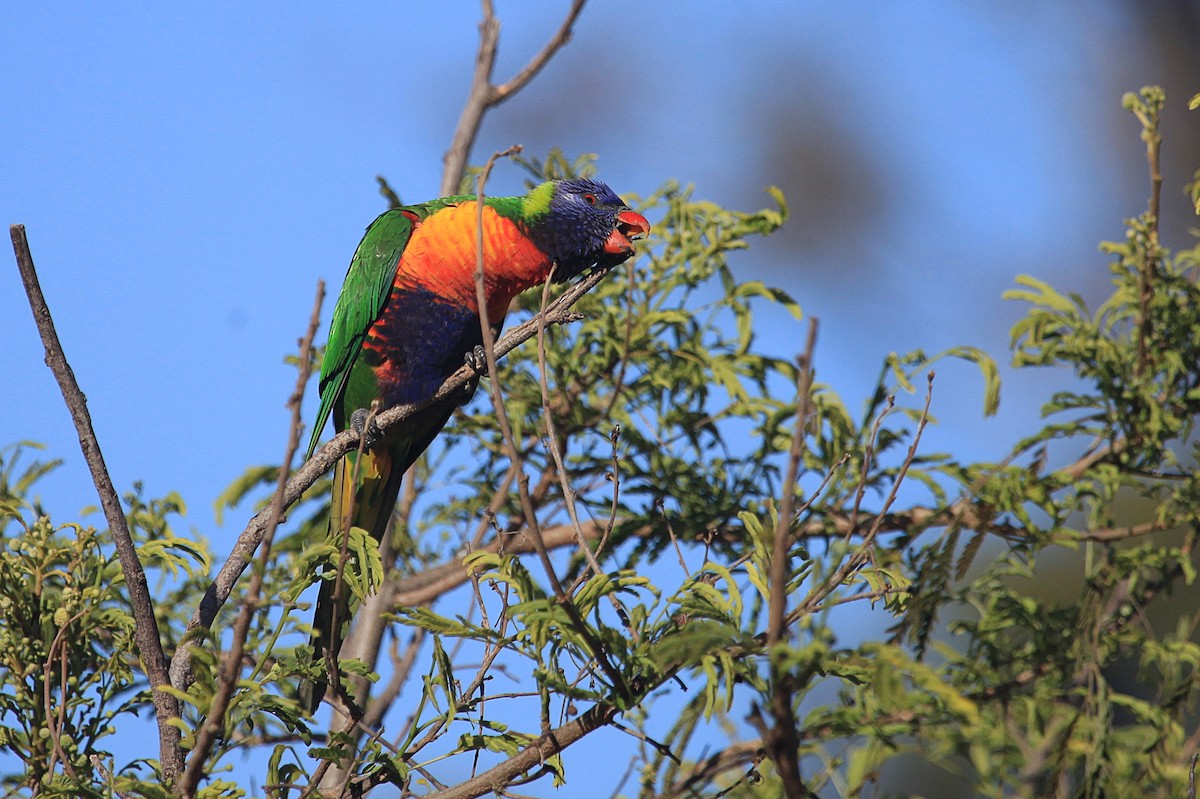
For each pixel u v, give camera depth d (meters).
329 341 10.16
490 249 9.76
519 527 10.41
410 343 9.88
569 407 10.23
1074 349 8.84
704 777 6.28
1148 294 8.73
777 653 4.64
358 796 6.23
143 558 7.65
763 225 10.02
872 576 6.16
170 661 6.90
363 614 9.86
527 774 6.78
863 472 6.22
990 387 8.78
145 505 8.72
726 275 10.22
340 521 9.73
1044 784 6.27
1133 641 6.98
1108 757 6.26
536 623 5.69
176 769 6.07
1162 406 8.79
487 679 6.37
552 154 10.89
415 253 9.80
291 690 7.43
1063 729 6.33
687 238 10.15
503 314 10.23
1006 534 8.51
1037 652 6.88
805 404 4.52
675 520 9.45
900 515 9.14
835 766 6.31
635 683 5.82
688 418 10.15
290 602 6.25
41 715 6.89
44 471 8.95
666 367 10.13
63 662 6.59
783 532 4.62
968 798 7.89
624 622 6.18
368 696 9.50
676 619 5.95
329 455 7.40
